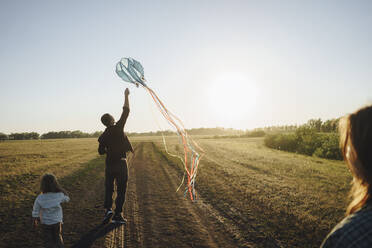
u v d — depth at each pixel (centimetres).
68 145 3966
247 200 592
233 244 360
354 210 74
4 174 1030
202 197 635
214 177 898
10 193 702
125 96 429
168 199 624
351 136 73
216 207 545
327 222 440
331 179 839
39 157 1805
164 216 490
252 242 365
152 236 391
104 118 420
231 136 9250
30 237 393
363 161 69
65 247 352
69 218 480
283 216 475
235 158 1541
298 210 508
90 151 2477
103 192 713
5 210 540
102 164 1376
